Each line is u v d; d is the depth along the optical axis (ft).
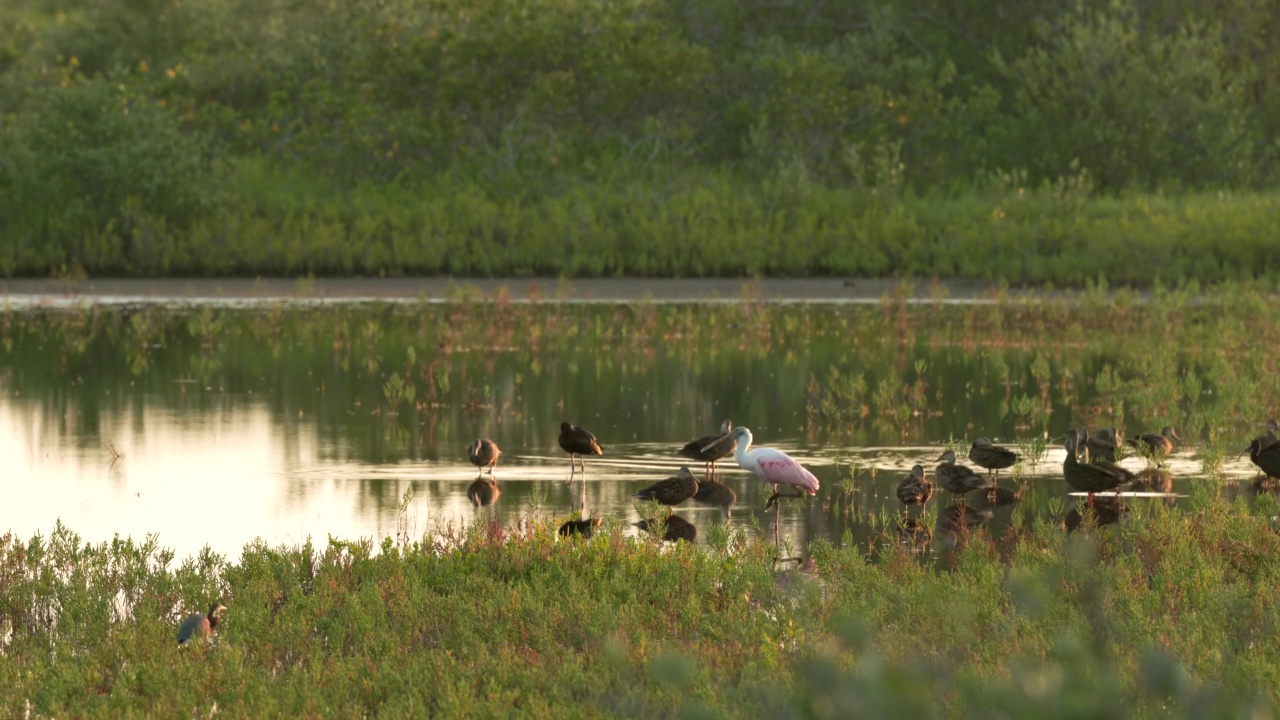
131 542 156.15
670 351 345.31
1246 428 253.44
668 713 106.93
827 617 130.31
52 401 274.77
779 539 176.35
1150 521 171.83
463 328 377.91
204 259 502.79
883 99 639.76
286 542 172.86
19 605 139.85
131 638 124.77
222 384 295.69
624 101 619.26
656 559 149.28
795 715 94.53
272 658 124.47
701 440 216.54
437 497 197.47
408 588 139.95
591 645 124.26
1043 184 599.57
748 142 628.28
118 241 504.43
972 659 116.06
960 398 280.51
